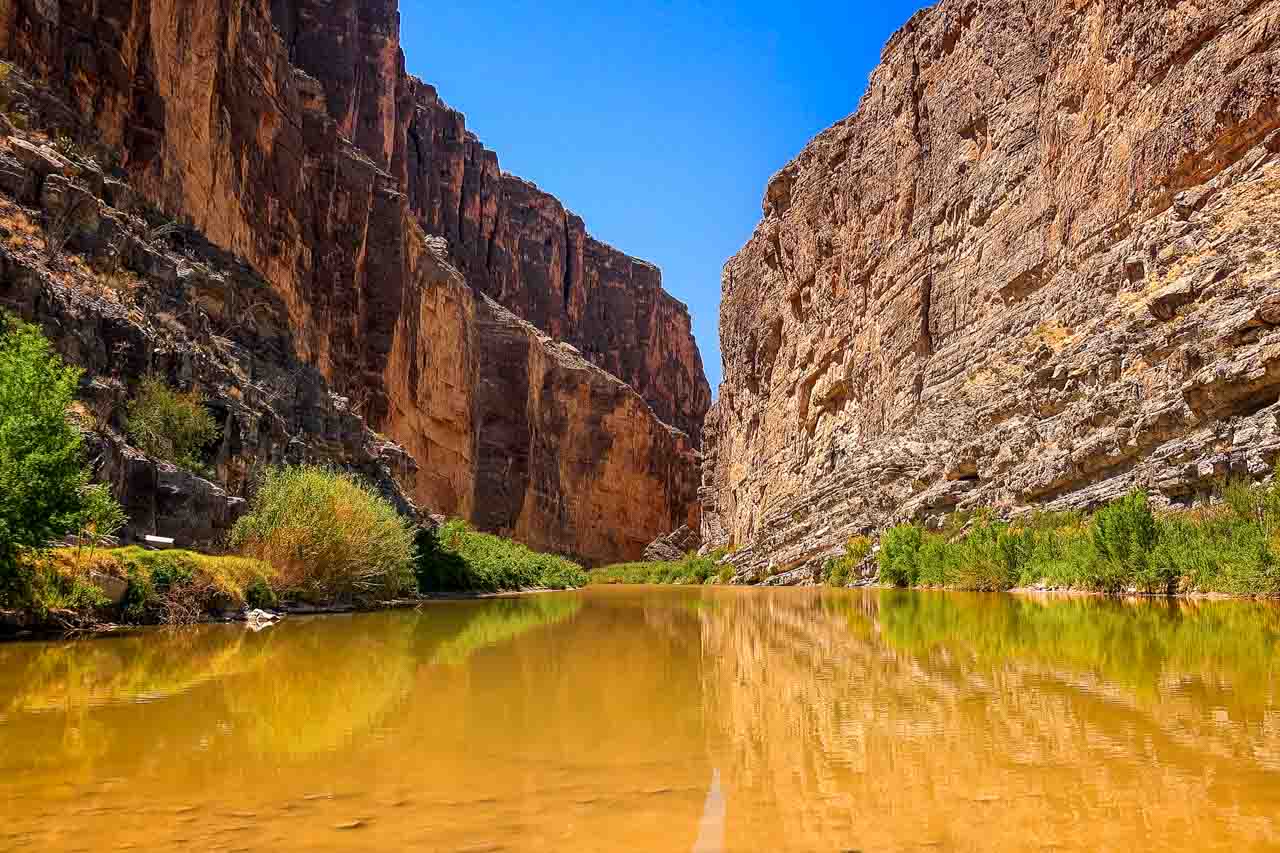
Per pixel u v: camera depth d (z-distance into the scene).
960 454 33.59
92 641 10.73
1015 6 38.97
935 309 43.00
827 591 33.00
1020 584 23.91
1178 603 15.95
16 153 17.11
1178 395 22.52
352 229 50.44
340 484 20.19
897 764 4.62
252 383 23.39
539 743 5.25
